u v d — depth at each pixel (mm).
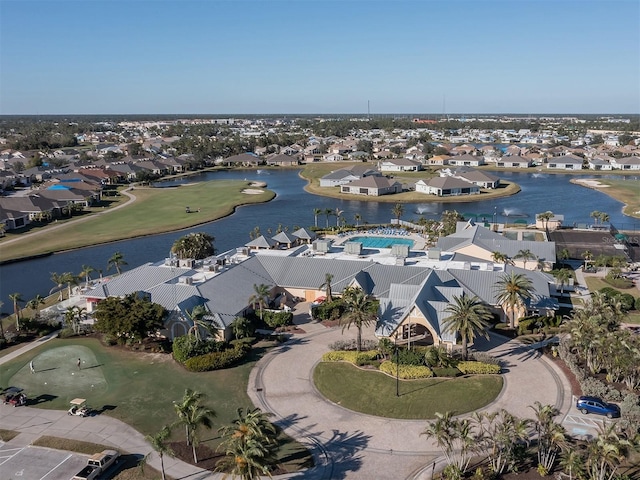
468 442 54781
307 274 114188
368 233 172750
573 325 82938
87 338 96062
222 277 106438
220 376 81125
